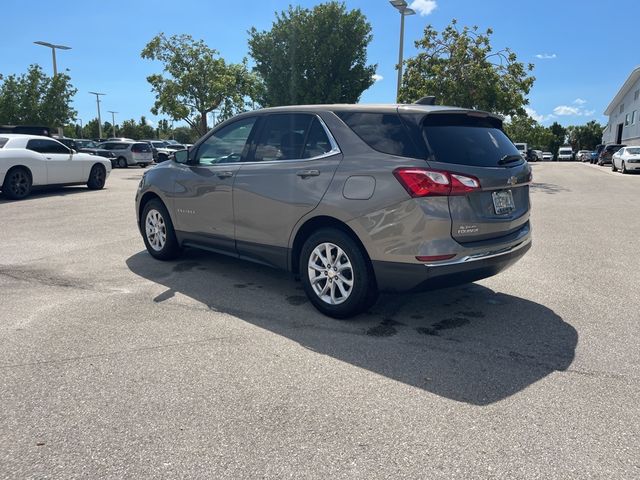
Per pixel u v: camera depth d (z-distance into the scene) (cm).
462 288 523
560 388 316
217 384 317
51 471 235
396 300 484
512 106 2034
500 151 421
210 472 236
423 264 371
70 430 267
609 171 2936
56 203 1174
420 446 256
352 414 285
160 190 588
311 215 427
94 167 1502
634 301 485
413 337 395
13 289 505
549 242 761
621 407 294
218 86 2169
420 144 379
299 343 381
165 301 474
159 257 621
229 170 503
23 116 2948
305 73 3431
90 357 353
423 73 2098
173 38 2206
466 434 266
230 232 509
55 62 3225
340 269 419
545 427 273
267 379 324
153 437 262
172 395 304
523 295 503
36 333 393
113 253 663
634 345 382
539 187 1742
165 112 2230
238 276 559
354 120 421
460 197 375
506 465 241
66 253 661
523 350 372
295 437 262
